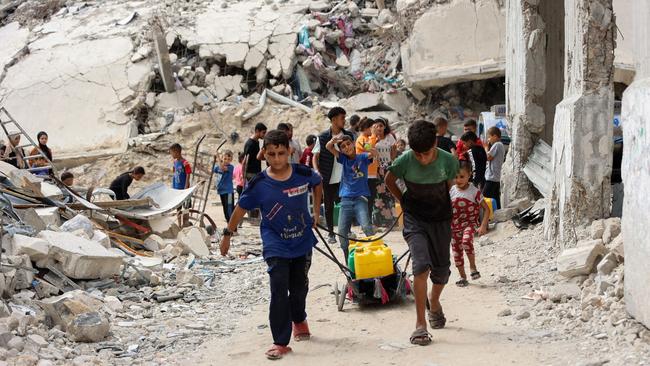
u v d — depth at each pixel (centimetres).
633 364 545
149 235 1184
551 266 888
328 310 799
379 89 2541
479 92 2472
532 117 1242
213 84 2622
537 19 1231
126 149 2512
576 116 913
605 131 912
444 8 2352
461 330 685
